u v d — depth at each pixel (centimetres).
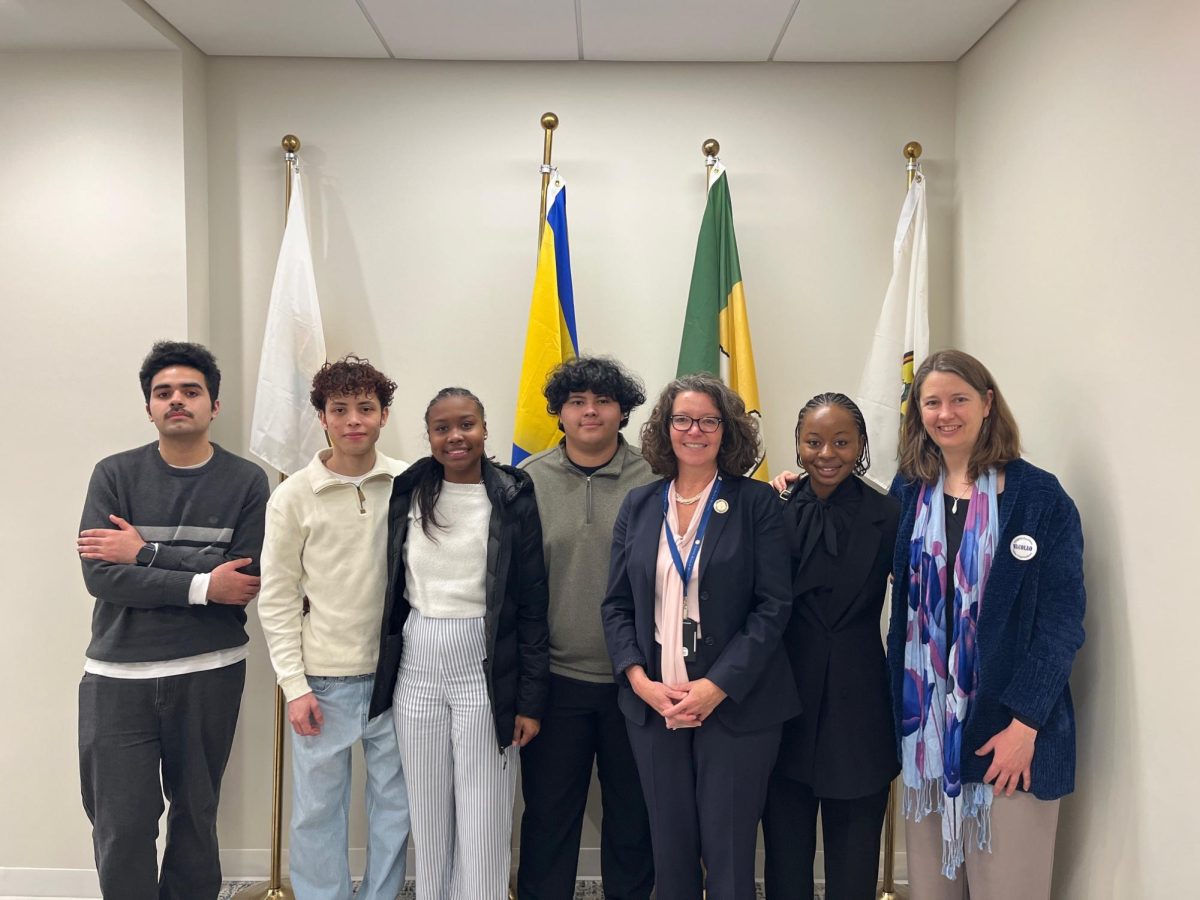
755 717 188
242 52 277
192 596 217
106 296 265
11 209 266
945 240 284
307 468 221
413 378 284
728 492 197
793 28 256
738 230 283
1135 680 186
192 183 272
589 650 217
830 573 199
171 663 220
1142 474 184
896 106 283
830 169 283
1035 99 229
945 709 190
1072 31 211
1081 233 207
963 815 189
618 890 229
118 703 218
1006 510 187
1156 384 179
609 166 283
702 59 279
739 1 240
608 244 284
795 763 201
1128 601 188
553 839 225
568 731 220
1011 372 243
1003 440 191
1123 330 191
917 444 199
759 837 276
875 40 264
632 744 199
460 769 209
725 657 185
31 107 266
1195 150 167
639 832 226
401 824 223
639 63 282
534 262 284
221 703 228
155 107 266
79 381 265
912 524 199
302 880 222
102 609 223
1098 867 198
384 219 283
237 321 283
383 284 283
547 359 261
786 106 282
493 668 206
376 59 282
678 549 194
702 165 283
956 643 188
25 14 242
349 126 282
